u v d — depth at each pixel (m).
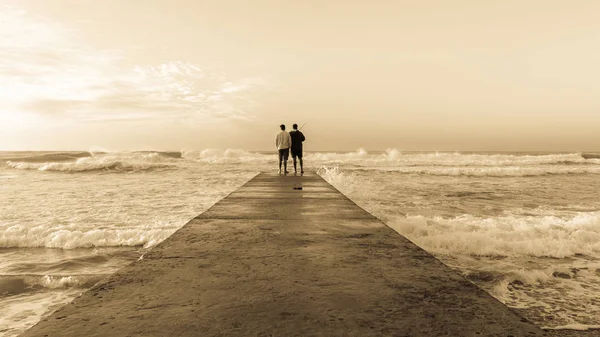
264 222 3.78
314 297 1.69
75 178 19.28
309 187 7.62
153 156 34.25
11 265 5.04
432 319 1.43
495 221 7.61
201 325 1.38
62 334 1.30
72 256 5.49
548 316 3.36
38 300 3.89
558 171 21.83
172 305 1.59
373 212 9.14
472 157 38.91
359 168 25.47
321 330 1.33
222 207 4.86
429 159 36.25
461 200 11.63
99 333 1.31
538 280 4.39
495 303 1.60
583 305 3.63
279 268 2.18
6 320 3.41
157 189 14.39
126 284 1.88
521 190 14.33
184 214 8.91
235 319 1.44
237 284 1.88
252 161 33.22
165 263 2.29
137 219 8.25
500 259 5.21
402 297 1.68
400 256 2.46
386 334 1.29
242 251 2.60
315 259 2.38
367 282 1.91
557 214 9.28
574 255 5.42
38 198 11.88
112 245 6.07
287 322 1.41
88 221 8.00
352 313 1.50
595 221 7.23
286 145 11.61
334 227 3.50
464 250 5.59
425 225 7.02
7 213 9.03
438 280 1.94
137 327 1.36
